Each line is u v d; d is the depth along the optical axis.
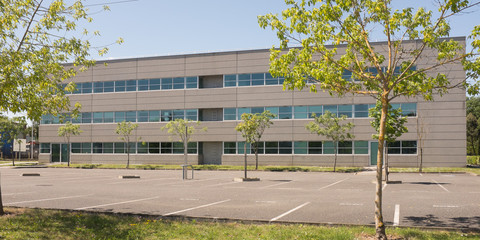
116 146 47.06
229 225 9.09
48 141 49.94
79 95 48.44
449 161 36.34
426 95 8.68
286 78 8.84
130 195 15.45
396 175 28.78
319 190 17.33
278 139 41.06
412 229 8.31
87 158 48.16
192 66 44.41
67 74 11.64
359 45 8.69
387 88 8.09
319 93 39.88
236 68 42.78
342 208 11.59
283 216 10.23
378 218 7.63
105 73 47.59
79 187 19.17
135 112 46.31
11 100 9.88
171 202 13.22
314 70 8.26
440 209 11.23
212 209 11.52
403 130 20.38
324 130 33.91
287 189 17.89
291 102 40.72
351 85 8.78
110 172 34.56
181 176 28.52
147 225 9.07
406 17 8.12
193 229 8.63
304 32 8.51
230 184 21.00
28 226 8.91
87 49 11.70
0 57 9.70
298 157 40.56
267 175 29.70
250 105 42.06
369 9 8.17
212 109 44.44
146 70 46.06
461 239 7.40
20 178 26.19
